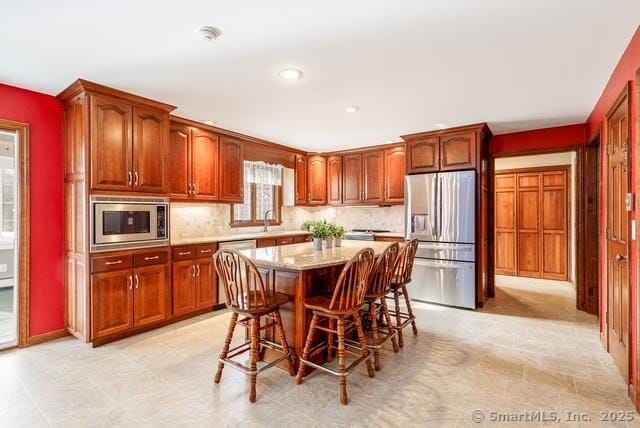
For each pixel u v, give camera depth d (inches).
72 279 121.3
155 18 74.9
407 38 83.7
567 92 120.3
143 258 127.8
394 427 74.4
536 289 205.9
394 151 209.0
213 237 170.9
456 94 122.4
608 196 110.2
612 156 105.0
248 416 78.4
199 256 151.7
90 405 82.7
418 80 109.7
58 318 124.0
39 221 119.6
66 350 113.6
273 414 79.1
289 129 174.9
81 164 115.0
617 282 101.0
